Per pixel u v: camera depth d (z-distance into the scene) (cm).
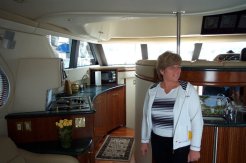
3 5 179
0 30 203
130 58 610
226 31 398
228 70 196
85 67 479
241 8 220
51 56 279
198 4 202
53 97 311
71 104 269
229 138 199
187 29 453
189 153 158
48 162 194
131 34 490
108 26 439
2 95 217
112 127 480
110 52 584
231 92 240
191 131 156
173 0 187
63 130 207
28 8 192
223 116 214
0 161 175
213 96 222
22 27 223
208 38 520
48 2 176
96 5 194
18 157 193
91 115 234
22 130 224
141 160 289
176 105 153
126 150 381
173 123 154
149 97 167
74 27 305
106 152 373
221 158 202
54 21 256
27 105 233
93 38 443
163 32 476
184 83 159
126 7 206
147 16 249
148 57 606
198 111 154
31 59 235
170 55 156
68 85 361
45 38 281
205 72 199
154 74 226
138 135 307
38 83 236
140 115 289
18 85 230
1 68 208
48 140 229
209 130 200
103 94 416
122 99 518
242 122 198
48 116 226
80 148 209
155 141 167
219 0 190
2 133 215
